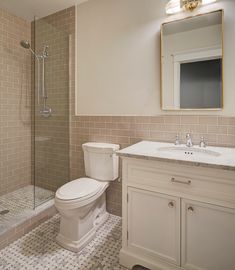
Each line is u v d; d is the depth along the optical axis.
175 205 1.19
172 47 1.63
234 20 1.42
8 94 2.31
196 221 1.14
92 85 2.04
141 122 1.79
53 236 1.69
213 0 1.45
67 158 2.21
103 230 1.79
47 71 2.11
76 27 2.11
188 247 1.18
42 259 1.44
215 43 1.49
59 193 1.54
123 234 1.39
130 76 1.83
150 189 1.26
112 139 1.95
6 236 1.56
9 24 2.27
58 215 2.03
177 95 1.63
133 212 1.34
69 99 2.18
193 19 1.55
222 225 1.07
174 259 1.22
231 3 1.42
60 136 2.21
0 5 2.12
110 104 1.95
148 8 1.72
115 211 2.01
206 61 1.52
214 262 1.11
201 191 1.11
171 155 1.21
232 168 0.98
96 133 2.04
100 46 1.97
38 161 2.14
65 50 2.16
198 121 1.56
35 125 2.10
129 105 1.85
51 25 2.10
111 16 1.90
